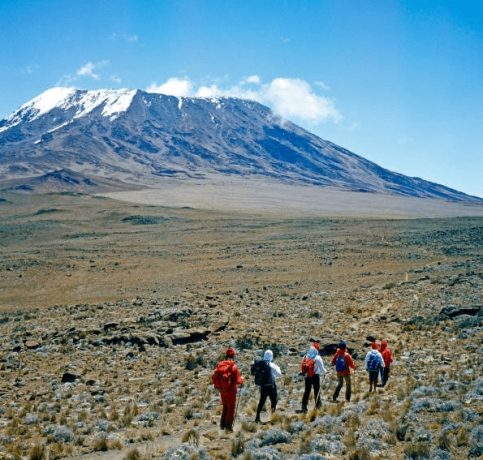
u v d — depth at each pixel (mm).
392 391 16984
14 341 31734
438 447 10812
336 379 20250
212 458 11445
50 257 81562
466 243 77125
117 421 16297
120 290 58688
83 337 30672
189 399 18812
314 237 95188
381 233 96000
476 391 14734
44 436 15203
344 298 41500
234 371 14109
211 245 91312
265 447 11500
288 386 19828
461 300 34875
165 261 77062
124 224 125562
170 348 27812
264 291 50625
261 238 97938
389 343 26172
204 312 35531
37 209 158875
